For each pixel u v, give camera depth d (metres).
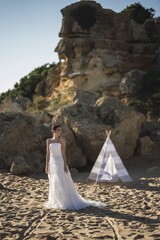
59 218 7.99
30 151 17.02
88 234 6.67
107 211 8.78
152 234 6.59
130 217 8.11
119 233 6.73
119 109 18.33
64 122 18.16
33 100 38.28
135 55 33.81
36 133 17.27
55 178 9.23
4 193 11.25
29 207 9.22
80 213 8.57
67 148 17.34
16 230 6.97
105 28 34.25
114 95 31.73
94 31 34.16
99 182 13.55
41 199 10.43
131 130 18.14
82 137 17.39
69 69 34.50
